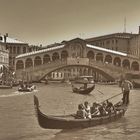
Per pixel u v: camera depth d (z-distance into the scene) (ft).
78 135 78.43
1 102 150.71
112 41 446.19
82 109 85.15
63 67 329.52
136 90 265.54
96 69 333.01
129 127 88.89
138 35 406.00
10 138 76.38
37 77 327.26
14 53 412.36
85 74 428.97
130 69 340.18
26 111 118.83
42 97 183.62
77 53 360.07
